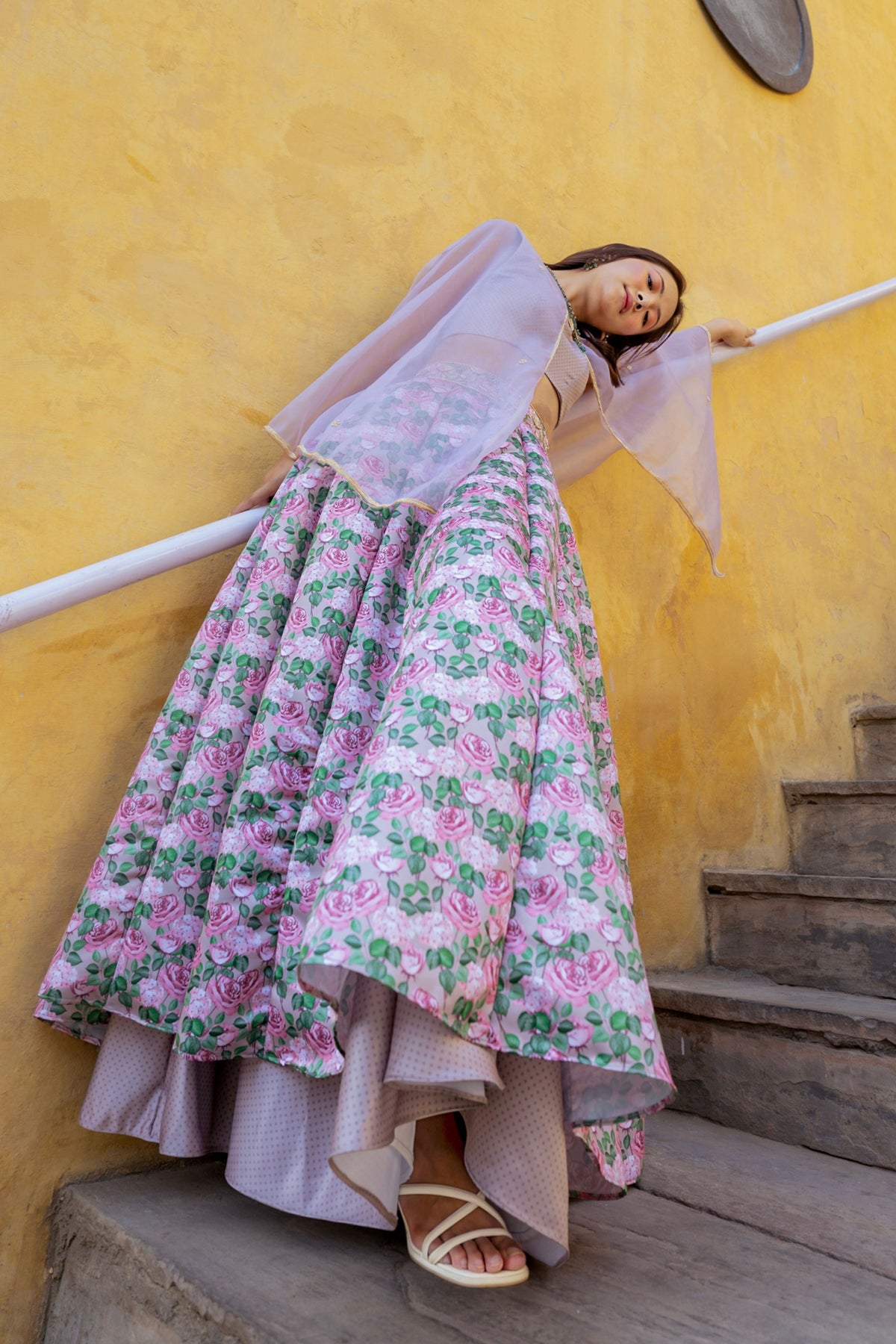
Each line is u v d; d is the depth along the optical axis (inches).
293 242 58.4
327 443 46.3
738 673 78.7
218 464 52.9
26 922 43.1
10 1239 40.2
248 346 55.3
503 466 43.9
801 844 77.0
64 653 46.3
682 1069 55.2
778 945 64.7
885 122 112.5
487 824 30.7
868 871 72.5
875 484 99.1
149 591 49.3
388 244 62.9
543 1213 29.8
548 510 43.6
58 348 48.5
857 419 99.2
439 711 32.0
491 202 69.7
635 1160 38.2
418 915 27.9
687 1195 41.4
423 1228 32.1
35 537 46.3
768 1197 41.3
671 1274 33.3
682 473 63.9
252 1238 36.1
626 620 71.9
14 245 47.9
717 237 87.8
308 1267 33.4
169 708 44.1
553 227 73.6
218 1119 40.0
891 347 106.3
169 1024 38.2
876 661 92.7
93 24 52.4
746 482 85.5
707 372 68.1
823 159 102.5
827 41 107.9
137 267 51.8
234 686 42.6
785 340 93.1
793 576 86.9
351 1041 28.6
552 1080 31.3
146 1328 34.0
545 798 32.4
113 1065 39.9
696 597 77.5
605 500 72.9
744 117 94.4
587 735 34.8
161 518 50.4
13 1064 41.5
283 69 60.0
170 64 55.0
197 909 39.8
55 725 45.5
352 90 63.2
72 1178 42.1
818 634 87.4
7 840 43.3
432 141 66.9
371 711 39.9
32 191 48.9
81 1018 40.1
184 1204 39.7
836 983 60.9
